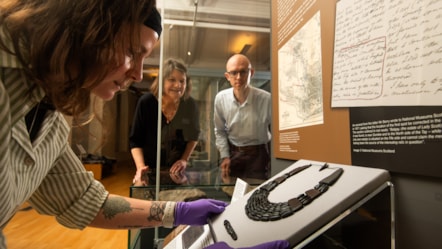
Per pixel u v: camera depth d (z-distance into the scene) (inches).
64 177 24.5
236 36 80.2
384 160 17.6
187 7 75.3
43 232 98.0
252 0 76.9
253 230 15.7
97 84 14.9
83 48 13.1
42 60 12.8
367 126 19.2
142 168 54.8
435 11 14.1
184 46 77.0
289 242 13.3
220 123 64.3
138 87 69.4
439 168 13.9
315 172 19.9
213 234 18.4
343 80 22.1
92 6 12.8
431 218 14.8
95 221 25.6
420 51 15.0
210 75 76.1
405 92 16.0
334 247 16.9
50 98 15.0
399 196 16.9
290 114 33.6
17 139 15.6
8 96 14.1
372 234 15.5
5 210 16.0
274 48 39.5
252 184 31.4
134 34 14.9
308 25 28.5
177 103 63.3
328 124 24.6
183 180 47.3
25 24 12.6
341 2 22.4
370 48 18.9
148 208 26.5
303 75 29.9
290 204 16.1
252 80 63.9
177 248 23.7
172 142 62.8
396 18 16.6
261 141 56.2
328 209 13.9
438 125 13.9
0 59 13.3
